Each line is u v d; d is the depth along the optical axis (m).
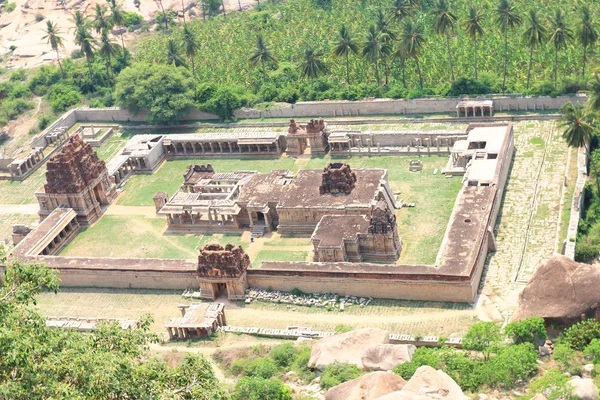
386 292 170.00
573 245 170.38
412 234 189.75
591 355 130.75
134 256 198.12
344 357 142.38
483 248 174.50
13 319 106.81
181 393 111.88
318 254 181.00
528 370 127.62
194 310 168.62
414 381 118.38
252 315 171.38
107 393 104.38
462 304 164.50
